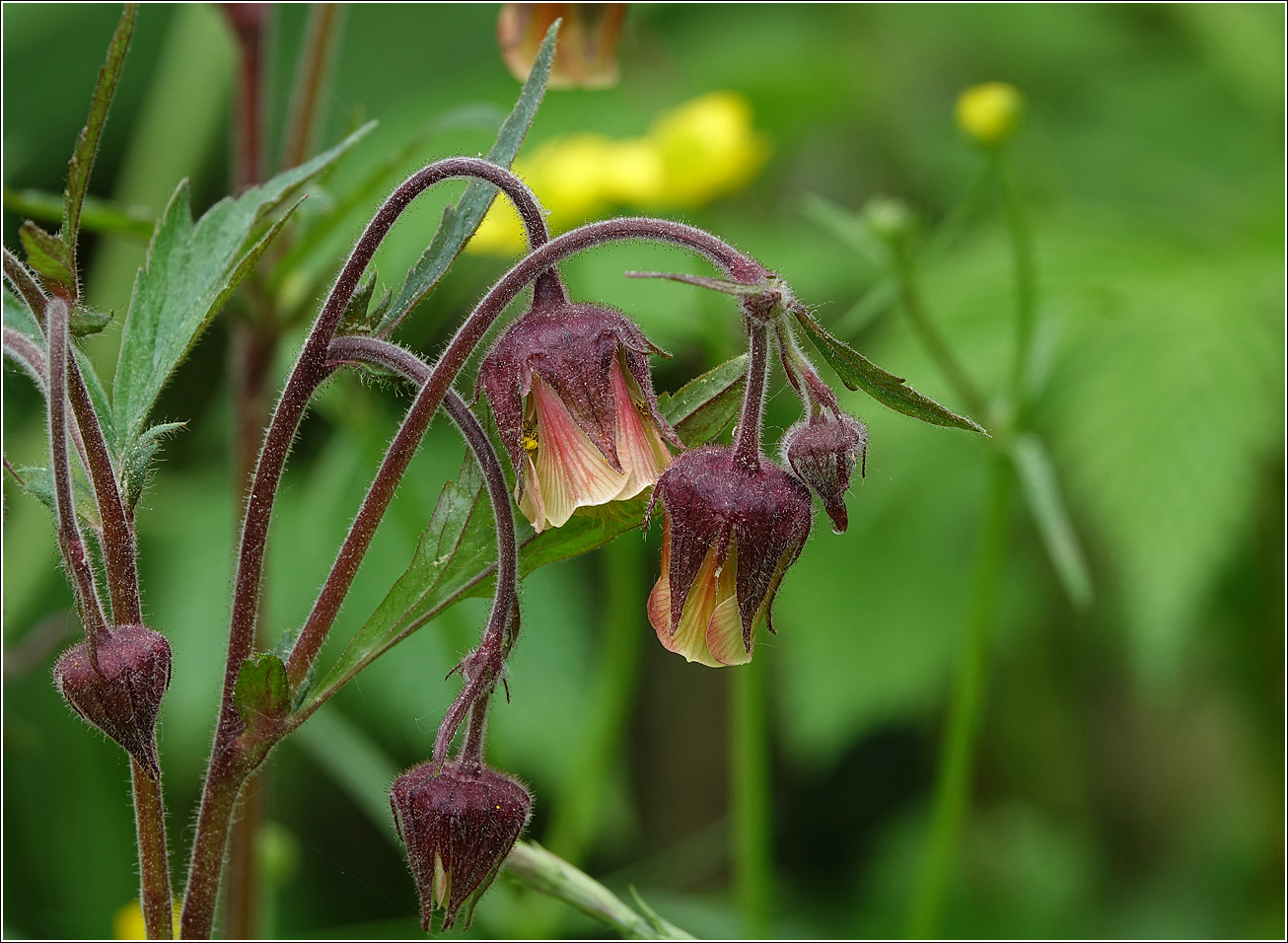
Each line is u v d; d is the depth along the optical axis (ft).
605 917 1.43
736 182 1.67
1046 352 1.59
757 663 1.63
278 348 1.58
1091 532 1.98
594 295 1.68
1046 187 2.07
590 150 1.67
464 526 1.37
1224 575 1.85
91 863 1.89
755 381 1.33
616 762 1.91
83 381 1.34
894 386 1.32
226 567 1.86
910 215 1.60
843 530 1.33
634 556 1.64
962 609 1.90
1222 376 1.67
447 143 1.92
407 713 1.77
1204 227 1.99
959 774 1.62
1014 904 2.03
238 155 1.59
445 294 1.91
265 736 1.36
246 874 1.57
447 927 1.35
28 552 1.77
